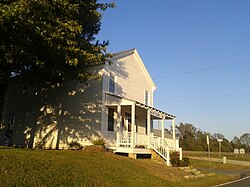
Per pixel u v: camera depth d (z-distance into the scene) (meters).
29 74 15.51
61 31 11.66
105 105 20.33
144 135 20.80
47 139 22.33
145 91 26.69
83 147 18.77
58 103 22.50
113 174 11.48
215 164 37.78
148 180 12.16
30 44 11.63
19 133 24.59
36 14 10.10
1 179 7.75
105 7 15.45
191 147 83.88
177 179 14.41
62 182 8.94
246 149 98.69
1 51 11.71
